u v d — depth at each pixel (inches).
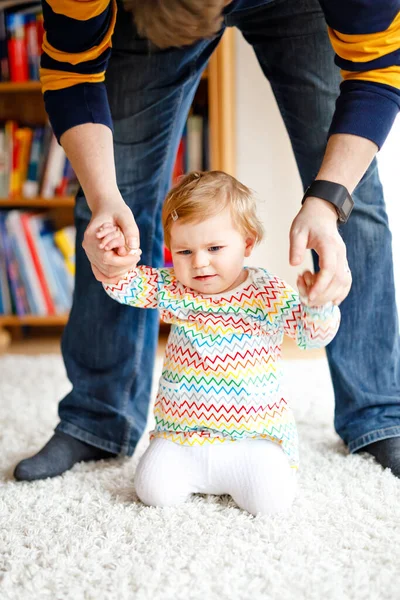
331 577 34.7
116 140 51.3
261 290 43.2
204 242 42.3
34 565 36.6
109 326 52.4
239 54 96.1
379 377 52.1
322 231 37.7
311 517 41.4
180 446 43.5
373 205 50.4
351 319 51.4
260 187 98.0
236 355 42.8
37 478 48.8
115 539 39.3
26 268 99.4
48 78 44.5
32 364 86.4
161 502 43.3
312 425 59.4
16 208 108.4
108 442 52.8
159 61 49.5
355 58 41.3
